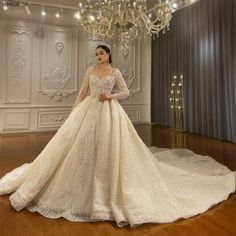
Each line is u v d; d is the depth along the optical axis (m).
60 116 6.43
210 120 5.73
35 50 6.10
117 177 2.12
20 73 5.98
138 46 7.37
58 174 2.24
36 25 6.07
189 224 2.01
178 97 6.57
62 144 2.31
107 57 2.57
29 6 5.59
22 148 4.58
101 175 2.15
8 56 5.86
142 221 1.92
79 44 6.54
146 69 7.52
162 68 7.08
